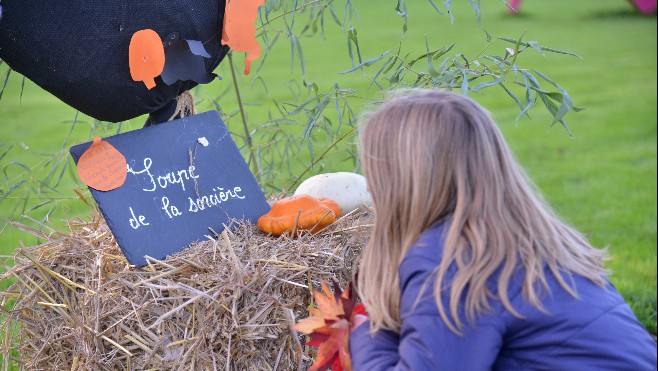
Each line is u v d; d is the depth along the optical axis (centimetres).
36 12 184
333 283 177
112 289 186
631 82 862
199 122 214
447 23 1271
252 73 872
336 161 380
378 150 148
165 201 200
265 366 188
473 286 135
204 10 201
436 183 144
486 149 146
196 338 179
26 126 705
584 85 855
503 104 770
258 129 289
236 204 211
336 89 245
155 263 191
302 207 203
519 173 151
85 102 202
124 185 195
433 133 144
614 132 677
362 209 234
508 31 1182
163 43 197
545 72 921
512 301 137
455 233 140
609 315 142
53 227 244
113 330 186
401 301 142
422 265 139
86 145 195
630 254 416
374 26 1270
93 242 204
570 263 146
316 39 1134
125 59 194
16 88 873
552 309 138
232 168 214
